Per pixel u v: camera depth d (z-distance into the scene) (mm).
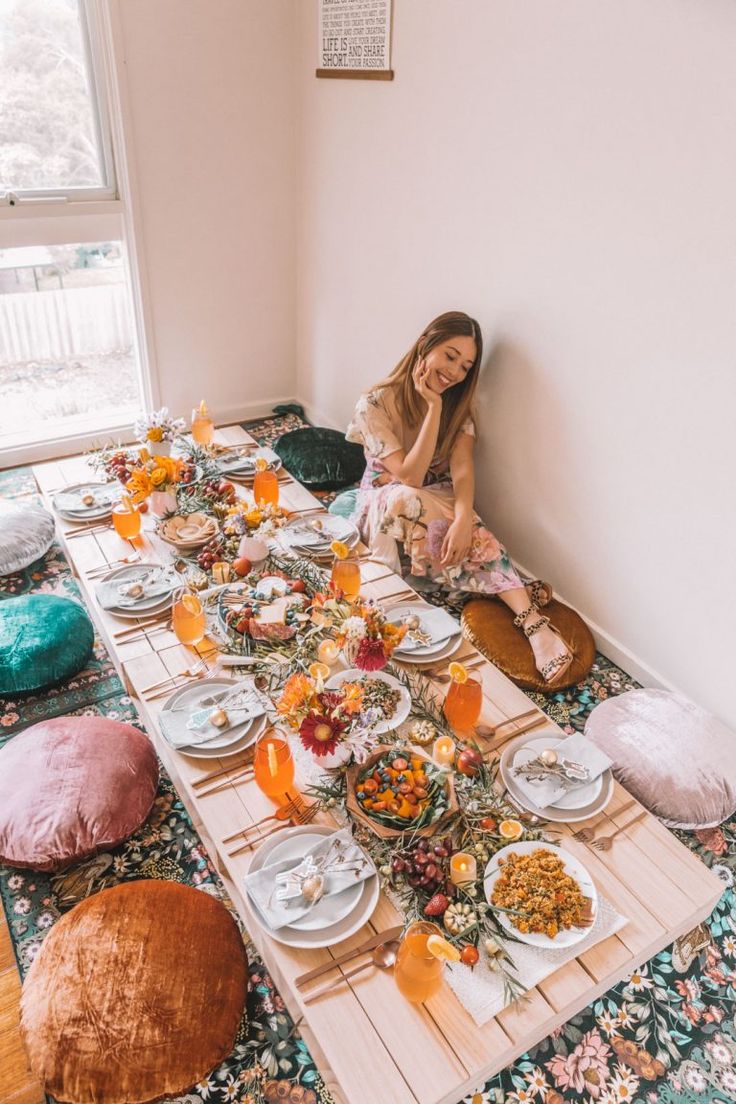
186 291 3691
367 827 1544
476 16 2461
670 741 2123
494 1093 1560
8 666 2314
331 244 3592
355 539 2469
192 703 1803
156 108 3232
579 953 1398
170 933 1602
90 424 3795
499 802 1641
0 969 1702
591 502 2605
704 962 1817
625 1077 1598
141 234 3441
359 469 3502
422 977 1256
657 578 2449
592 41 2125
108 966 1535
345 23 3020
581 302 2406
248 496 2674
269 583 2152
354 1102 1186
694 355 2115
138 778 1965
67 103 3133
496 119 2512
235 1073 1558
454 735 1782
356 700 1566
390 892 1470
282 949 1373
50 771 1912
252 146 3523
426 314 3127
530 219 2500
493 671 1992
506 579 2686
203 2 3131
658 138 2031
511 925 1408
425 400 2793
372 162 3150
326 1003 1300
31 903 1831
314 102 3385
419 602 2203
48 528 2953
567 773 1675
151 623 2082
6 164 3143
